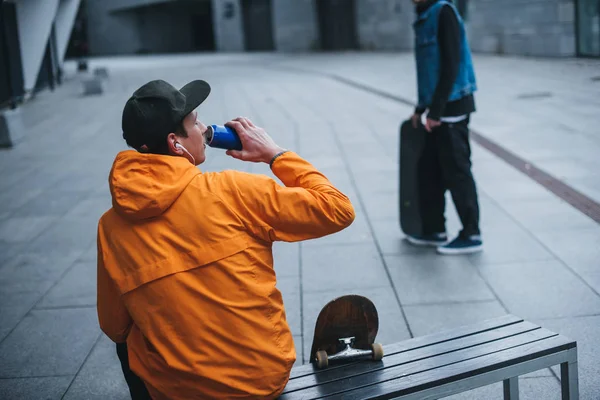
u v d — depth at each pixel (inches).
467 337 91.3
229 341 69.2
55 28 758.5
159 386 71.2
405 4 1020.5
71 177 291.1
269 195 71.0
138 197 66.8
